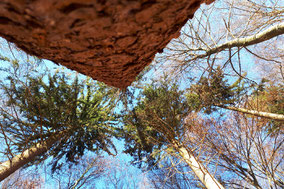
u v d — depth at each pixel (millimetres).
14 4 661
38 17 734
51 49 1068
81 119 7234
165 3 877
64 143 7051
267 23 4234
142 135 7375
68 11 704
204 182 3945
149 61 1582
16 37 961
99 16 775
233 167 5340
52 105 6109
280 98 6273
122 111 7781
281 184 5262
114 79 1787
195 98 6910
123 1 747
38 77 5992
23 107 5645
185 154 4992
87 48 1047
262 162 5164
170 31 1189
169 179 6504
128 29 949
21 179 6676
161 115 6258
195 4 1048
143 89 7754
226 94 6664
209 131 5719
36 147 5238
